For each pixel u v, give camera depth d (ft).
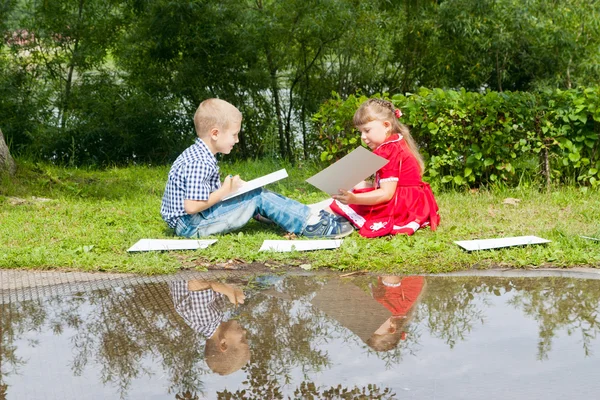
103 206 20.21
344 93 36.63
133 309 10.75
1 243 15.43
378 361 8.32
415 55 36.88
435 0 36.52
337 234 15.78
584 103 20.75
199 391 7.53
